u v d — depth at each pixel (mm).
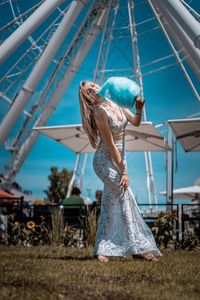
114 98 4500
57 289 2672
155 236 8609
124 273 3459
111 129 4609
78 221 9516
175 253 6426
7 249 7117
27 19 13828
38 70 16547
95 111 4605
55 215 9273
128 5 17203
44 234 9281
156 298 2385
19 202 10414
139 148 13969
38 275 3291
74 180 17547
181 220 9055
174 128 11320
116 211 4555
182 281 3068
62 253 6090
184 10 10039
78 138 13180
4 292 2543
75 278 3145
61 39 16547
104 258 4512
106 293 2547
